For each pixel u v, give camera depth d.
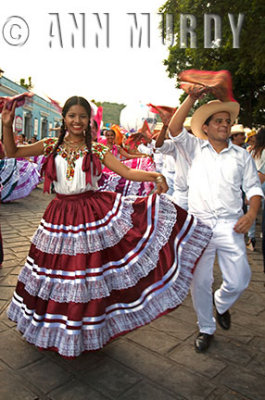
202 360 2.45
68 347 2.12
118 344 2.62
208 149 2.48
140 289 2.38
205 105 2.41
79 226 2.29
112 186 4.95
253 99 14.32
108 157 2.37
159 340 2.69
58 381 2.18
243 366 2.39
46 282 2.24
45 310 2.25
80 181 2.31
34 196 10.21
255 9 7.05
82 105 2.27
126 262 2.37
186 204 3.70
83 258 2.22
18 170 7.93
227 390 2.14
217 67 11.27
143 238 2.41
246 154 2.46
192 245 2.43
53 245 2.28
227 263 2.42
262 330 2.90
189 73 2.30
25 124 25.75
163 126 2.63
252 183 2.43
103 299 2.24
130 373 2.28
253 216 2.36
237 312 3.22
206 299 2.54
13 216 7.04
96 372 2.28
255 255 4.97
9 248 4.80
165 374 2.28
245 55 8.59
